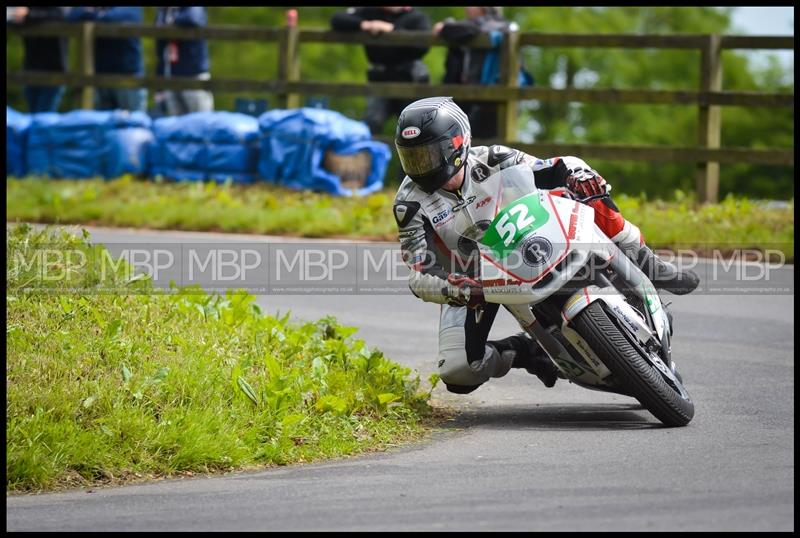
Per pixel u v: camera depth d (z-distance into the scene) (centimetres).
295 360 2331
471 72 5222
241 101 5634
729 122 15712
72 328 2264
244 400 2070
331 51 13262
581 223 2044
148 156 5428
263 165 5166
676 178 14500
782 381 2470
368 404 2166
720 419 2133
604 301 2042
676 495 1586
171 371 2089
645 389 2025
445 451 1947
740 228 4162
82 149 5462
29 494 1733
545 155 5088
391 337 2923
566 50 14900
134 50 6022
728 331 2988
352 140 5072
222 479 1806
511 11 14262
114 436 1877
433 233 2120
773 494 1587
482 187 2062
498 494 1623
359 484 1723
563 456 1864
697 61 15400
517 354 2297
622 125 14812
